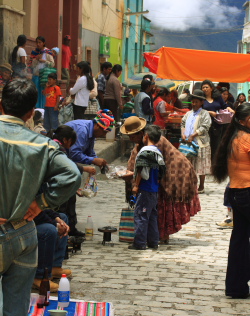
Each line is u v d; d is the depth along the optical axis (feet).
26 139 13.69
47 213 22.50
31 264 14.06
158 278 24.70
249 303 22.27
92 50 103.40
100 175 50.65
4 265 13.60
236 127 22.63
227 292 22.77
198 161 44.80
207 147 44.86
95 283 23.80
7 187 13.46
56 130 25.99
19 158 13.51
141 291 23.08
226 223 34.78
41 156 13.66
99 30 108.99
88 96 51.24
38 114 37.32
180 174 30.17
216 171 22.99
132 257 27.71
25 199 13.52
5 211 13.50
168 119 56.59
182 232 33.32
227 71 53.21
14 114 13.97
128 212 30.48
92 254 27.99
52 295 21.95
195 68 52.90
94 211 37.50
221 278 24.99
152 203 28.96
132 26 154.40
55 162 13.76
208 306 21.76
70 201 30.12
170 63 52.85
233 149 22.34
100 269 25.63
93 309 19.38
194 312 21.12
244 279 22.70
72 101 51.44
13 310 13.85
